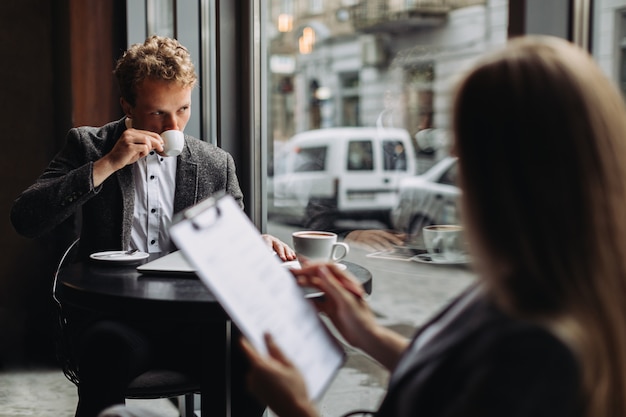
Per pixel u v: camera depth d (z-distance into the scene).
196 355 1.77
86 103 3.17
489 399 0.68
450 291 3.71
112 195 1.95
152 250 2.02
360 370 2.88
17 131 3.40
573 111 0.70
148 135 1.83
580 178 0.70
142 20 3.13
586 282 0.69
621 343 0.69
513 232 0.71
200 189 2.06
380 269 4.29
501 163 0.72
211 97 2.78
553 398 0.65
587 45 1.29
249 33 2.44
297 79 17.28
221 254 0.98
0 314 3.42
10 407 2.74
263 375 0.90
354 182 8.08
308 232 1.77
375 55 14.38
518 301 0.70
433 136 6.14
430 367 0.77
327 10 16.33
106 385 1.60
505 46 0.79
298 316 1.01
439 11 9.81
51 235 3.36
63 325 1.78
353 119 15.84
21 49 3.37
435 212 5.05
